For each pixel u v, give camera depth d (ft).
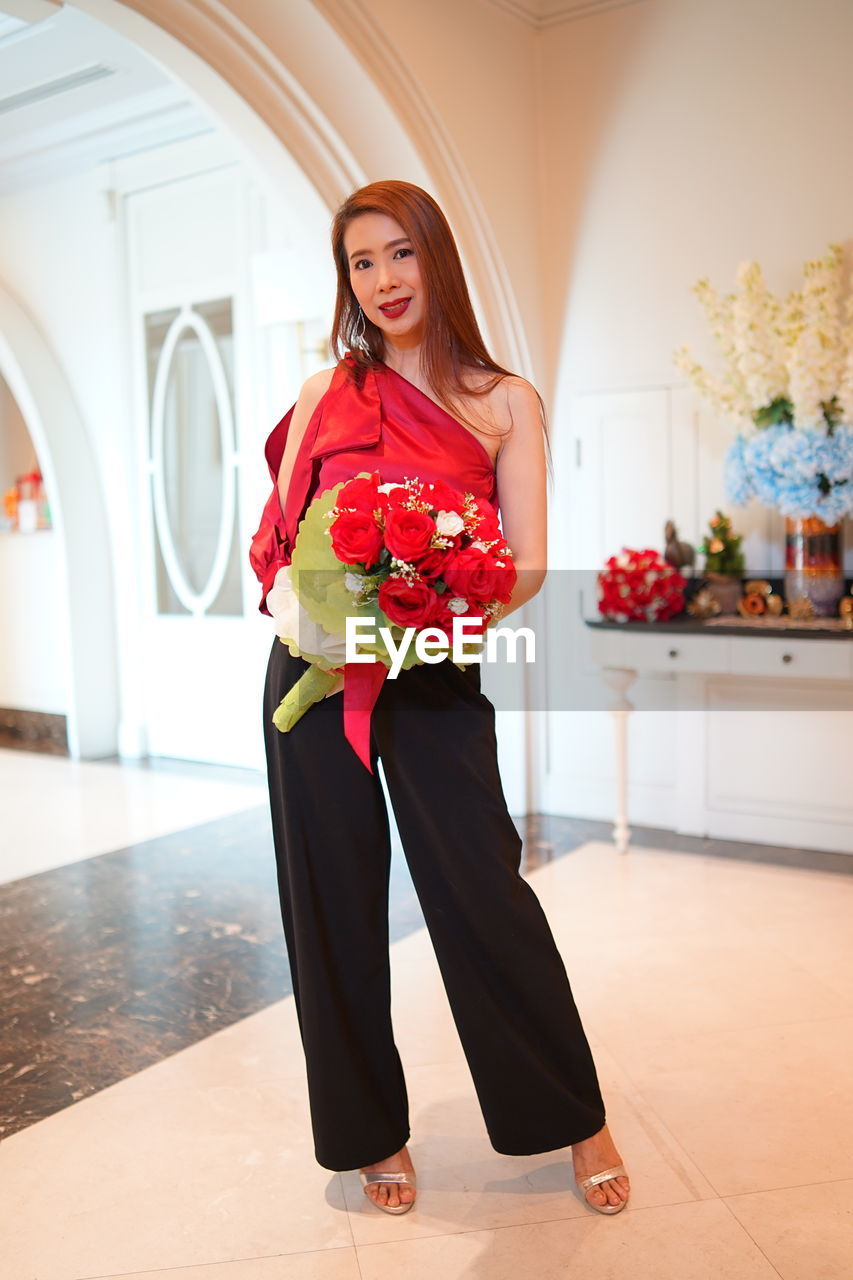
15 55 14.62
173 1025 8.77
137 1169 6.73
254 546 6.30
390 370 6.04
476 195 12.21
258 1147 6.95
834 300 11.23
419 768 5.83
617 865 12.26
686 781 13.26
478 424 6.01
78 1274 5.74
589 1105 6.09
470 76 12.17
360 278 5.93
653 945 9.97
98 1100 7.61
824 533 11.57
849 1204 6.12
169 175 17.38
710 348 12.68
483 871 5.83
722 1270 5.59
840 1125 6.95
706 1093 7.39
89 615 19.06
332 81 11.07
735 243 12.42
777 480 11.43
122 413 18.47
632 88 12.85
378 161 11.68
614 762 13.88
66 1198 6.45
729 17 12.20
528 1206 6.22
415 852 5.89
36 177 18.76
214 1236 6.04
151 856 13.37
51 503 18.62
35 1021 8.89
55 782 17.43
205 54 10.35
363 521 5.18
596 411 13.46
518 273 13.07
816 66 11.78
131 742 19.25
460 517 5.28
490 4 12.46
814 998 8.80
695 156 12.56
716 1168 6.51
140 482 18.61
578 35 13.12
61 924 11.14
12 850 13.79
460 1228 6.04
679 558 12.35
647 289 13.00
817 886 11.39
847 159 11.72
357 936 6.04
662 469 13.10
